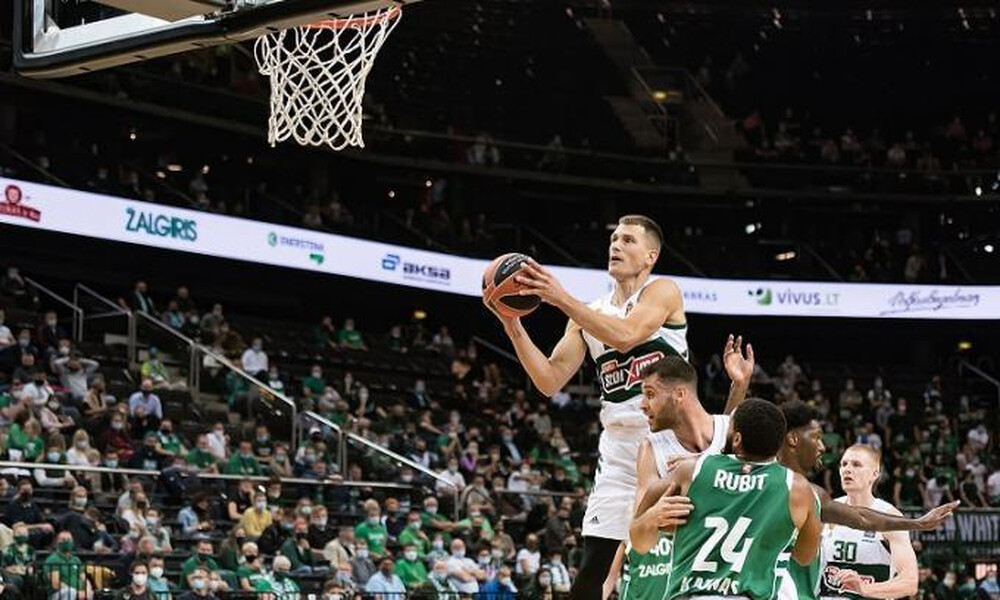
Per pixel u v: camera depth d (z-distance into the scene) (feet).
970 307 114.32
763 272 122.21
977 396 118.21
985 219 126.00
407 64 121.80
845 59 133.69
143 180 95.91
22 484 55.01
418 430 85.05
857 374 119.75
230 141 106.32
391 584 58.70
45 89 93.45
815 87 134.00
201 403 77.97
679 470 20.35
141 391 73.31
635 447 23.40
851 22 132.98
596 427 98.73
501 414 98.07
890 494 98.58
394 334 104.94
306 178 112.47
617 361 23.34
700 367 116.67
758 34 133.08
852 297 114.93
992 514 88.12
